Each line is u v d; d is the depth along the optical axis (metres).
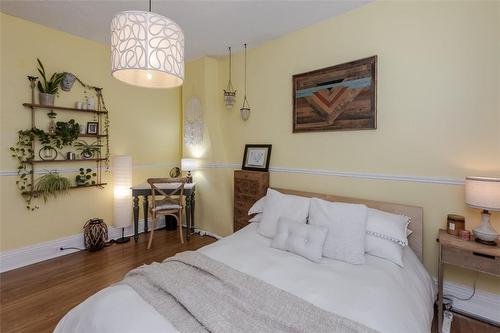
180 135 4.34
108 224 3.52
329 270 1.63
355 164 2.54
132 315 1.11
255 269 1.62
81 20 2.74
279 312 1.16
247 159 3.43
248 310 1.17
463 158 2.00
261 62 3.26
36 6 2.46
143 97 3.86
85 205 3.28
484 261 1.68
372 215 2.02
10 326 1.81
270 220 2.30
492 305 1.93
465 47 1.96
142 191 3.45
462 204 2.02
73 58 3.11
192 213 3.80
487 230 1.74
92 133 3.26
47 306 2.04
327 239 1.89
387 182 2.35
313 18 2.64
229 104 3.52
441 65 2.06
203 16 2.60
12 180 2.69
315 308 1.19
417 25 2.15
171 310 1.16
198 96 3.81
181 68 1.46
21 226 2.76
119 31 1.33
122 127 3.63
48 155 2.93
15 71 2.68
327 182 2.73
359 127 2.45
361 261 1.73
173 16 2.60
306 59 2.84
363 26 2.42
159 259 2.95
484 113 1.90
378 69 2.35
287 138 3.05
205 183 3.87
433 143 2.12
